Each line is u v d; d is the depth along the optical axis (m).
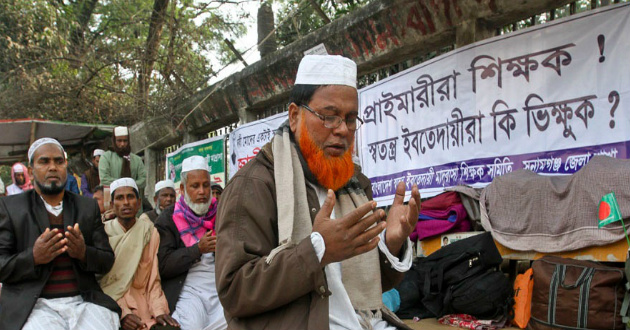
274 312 1.64
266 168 1.79
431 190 5.36
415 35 5.37
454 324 4.15
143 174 8.59
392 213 1.95
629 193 3.55
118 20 13.38
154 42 11.63
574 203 3.85
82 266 3.73
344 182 1.85
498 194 4.36
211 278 4.44
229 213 1.66
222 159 9.03
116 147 8.22
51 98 12.13
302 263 1.48
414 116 5.59
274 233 1.72
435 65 5.30
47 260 3.46
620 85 3.91
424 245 5.00
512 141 4.62
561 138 4.28
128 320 3.98
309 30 9.78
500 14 4.69
